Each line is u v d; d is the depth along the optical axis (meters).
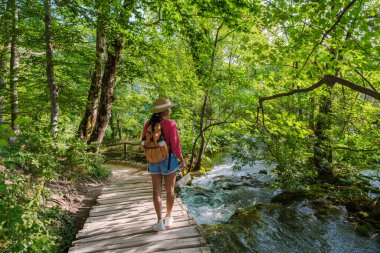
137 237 3.96
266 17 5.07
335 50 5.70
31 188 4.85
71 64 8.62
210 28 10.47
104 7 6.97
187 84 10.62
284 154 8.21
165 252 3.54
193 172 11.70
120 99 18.41
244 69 10.08
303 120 8.72
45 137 6.15
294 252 4.76
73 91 10.45
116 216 4.90
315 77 7.20
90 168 8.09
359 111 7.49
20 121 2.27
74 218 5.31
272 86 9.25
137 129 23.03
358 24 4.42
